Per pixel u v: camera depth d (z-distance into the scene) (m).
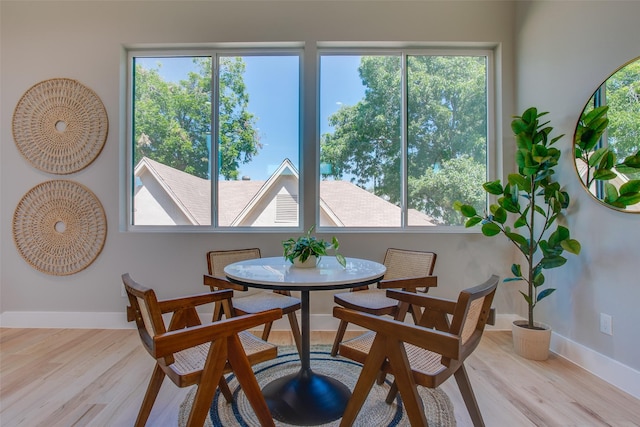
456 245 2.60
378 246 2.61
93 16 2.63
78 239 2.61
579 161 1.97
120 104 2.65
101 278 2.61
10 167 2.63
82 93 2.62
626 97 1.69
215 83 2.72
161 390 1.69
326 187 2.73
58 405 1.56
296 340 1.96
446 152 2.73
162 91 2.74
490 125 2.71
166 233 2.61
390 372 1.18
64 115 2.62
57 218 2.61
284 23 2.63
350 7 2.62
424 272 2.12
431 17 2.62
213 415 1.48
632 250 1.66
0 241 2.62
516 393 1.66
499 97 2.65
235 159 2.75
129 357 2.07
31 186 2.62
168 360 1.10
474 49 2.71
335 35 2.62
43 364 1.97
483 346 2.25
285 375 1.81
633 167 1.66
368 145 2.73
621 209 1.70
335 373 1.85
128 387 1.72
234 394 1.65
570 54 2.05
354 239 2.61
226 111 2.74
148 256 2.61
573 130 2.03
